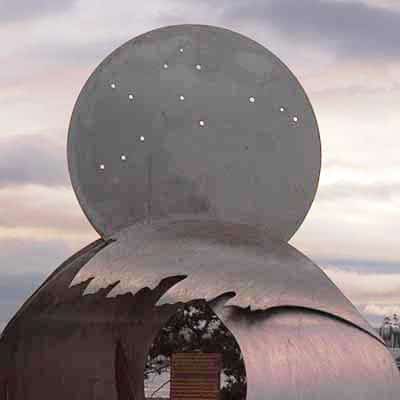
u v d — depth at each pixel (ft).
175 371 62.08
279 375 49.37
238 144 61.98
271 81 62.69
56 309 54.24
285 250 53.36
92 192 61.82
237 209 61.72
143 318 57.67
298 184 62.39
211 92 62.18
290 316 50.88
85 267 52.65
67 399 53.88
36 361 54.08
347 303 52.90
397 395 52.31
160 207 61.52
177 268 51.47
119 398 57.77
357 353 51.55
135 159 61.67
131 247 52.95
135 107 62.03
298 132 62.59
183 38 62.59
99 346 54.80
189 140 61.72
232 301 49.98
